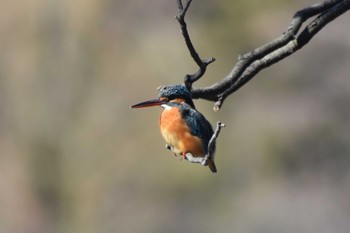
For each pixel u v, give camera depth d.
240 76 5.50
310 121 18.02
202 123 6.03
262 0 19.80
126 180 19.28
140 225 18.75
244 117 18.12
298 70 18.28
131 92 19.92
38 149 20.55
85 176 19.95
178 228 18.02
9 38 21.00
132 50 19.98
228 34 19.48
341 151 17.81
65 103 20.53
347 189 16.83
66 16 20.73
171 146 6.12
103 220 19.20
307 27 5.50
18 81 20.91
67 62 20.66
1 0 21.03
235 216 17.31
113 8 20.16
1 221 20.09
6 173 20.62
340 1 5.66
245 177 17.81
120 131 19.72
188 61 19.16
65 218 20.06
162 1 19.77
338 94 18.14
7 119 20.81
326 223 16.80
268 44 5.51
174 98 6.09
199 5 19.62
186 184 18.28
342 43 18.12
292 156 17.83
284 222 16.80
